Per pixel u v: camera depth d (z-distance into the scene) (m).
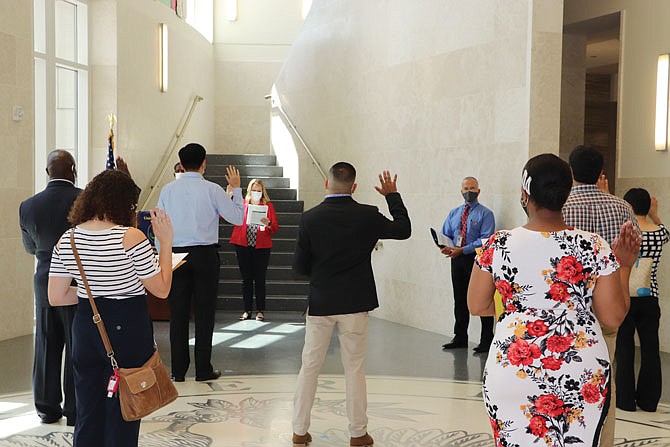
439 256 9.57
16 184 8.76
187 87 14.51
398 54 10.36
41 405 5.50
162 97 12.91
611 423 4.31
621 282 3.21
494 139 8.68
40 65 9.47
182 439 5.30
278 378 7.10
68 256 3.79
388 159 10.61
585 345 3.03
